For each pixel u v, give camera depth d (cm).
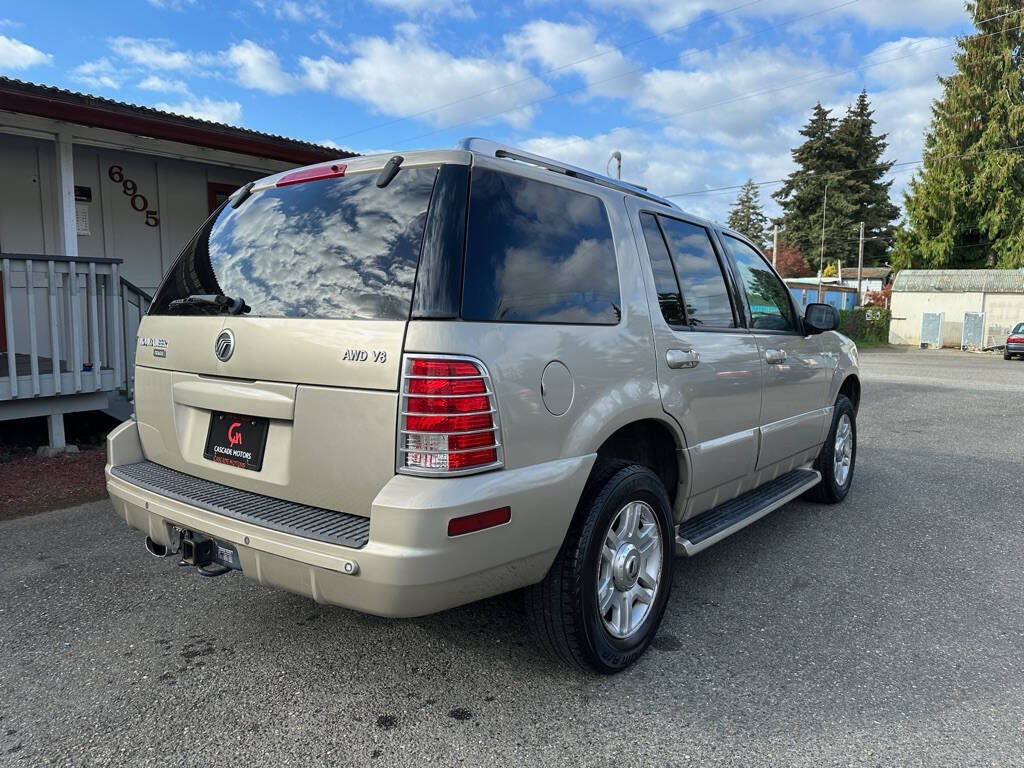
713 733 252
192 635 323
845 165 6353
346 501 242
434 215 243
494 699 273
